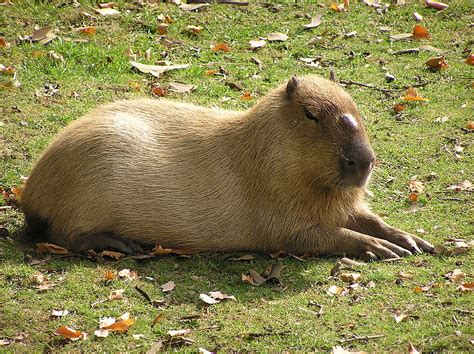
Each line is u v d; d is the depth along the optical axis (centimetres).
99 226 1386
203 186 1381
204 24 2197
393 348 1096
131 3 2272
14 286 1264
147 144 1405
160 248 1362
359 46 2120
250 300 1227
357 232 1374
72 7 2222
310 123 1313
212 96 1870
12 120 1753
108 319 1178
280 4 2306
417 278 1263
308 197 1343
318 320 1166
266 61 2039
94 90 1875
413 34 2159
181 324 1173
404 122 1786
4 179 1575
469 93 1898
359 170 1289
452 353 1078
